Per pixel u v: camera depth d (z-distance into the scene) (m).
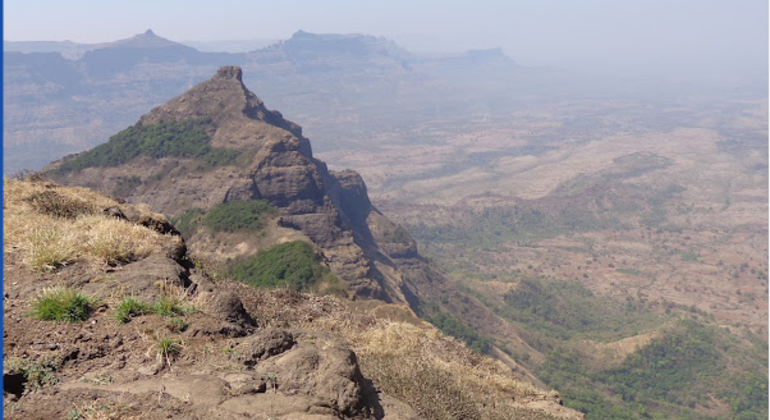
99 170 141.25
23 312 7.69
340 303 15.98
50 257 9.34
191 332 7.80
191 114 148.25
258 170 118.06
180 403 6.11
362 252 113.69
